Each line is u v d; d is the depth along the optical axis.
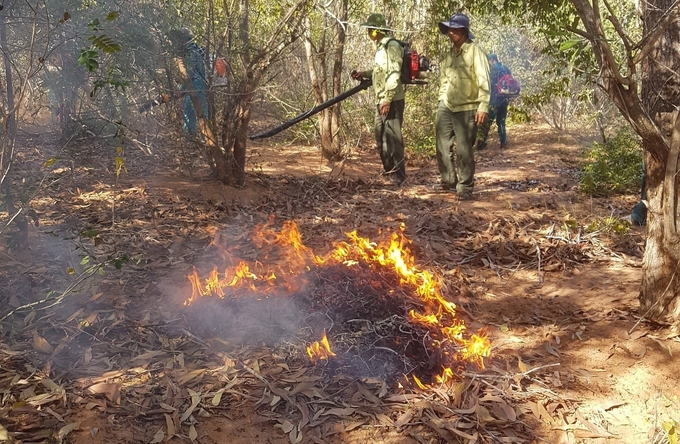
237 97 7.05
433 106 11.57
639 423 3.15
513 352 3.75
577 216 6.61
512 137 13.28
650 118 3.70
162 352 3.47
